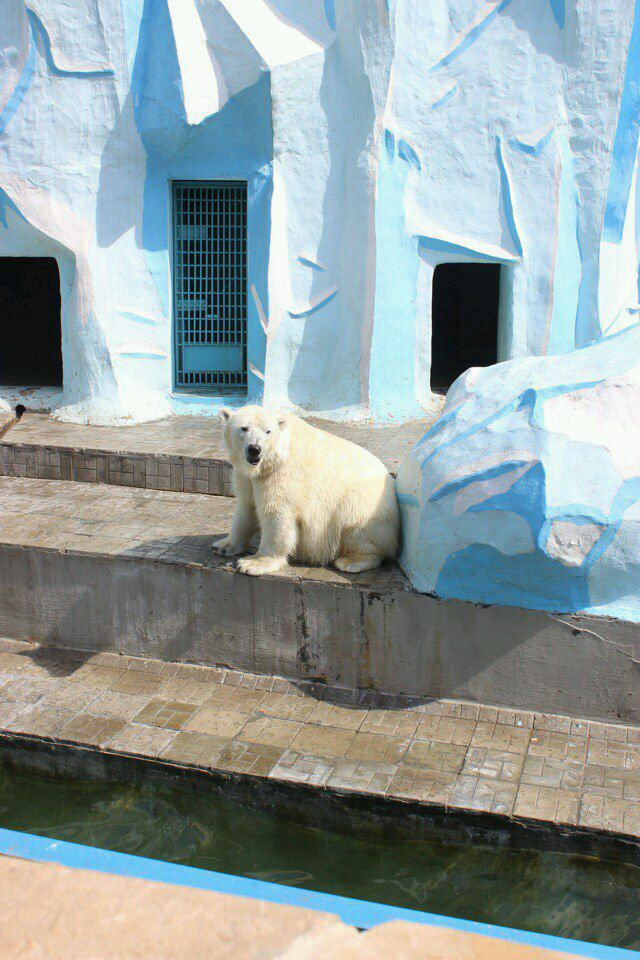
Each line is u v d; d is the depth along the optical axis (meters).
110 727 4.90
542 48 8.30
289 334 8.93
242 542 5.53
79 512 6.54
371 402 8.79
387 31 8.04
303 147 8.59
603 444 4.49
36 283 13.66
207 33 8.28
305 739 4.79
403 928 0.98
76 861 1.08
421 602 4.95
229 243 9.17
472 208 8.63
